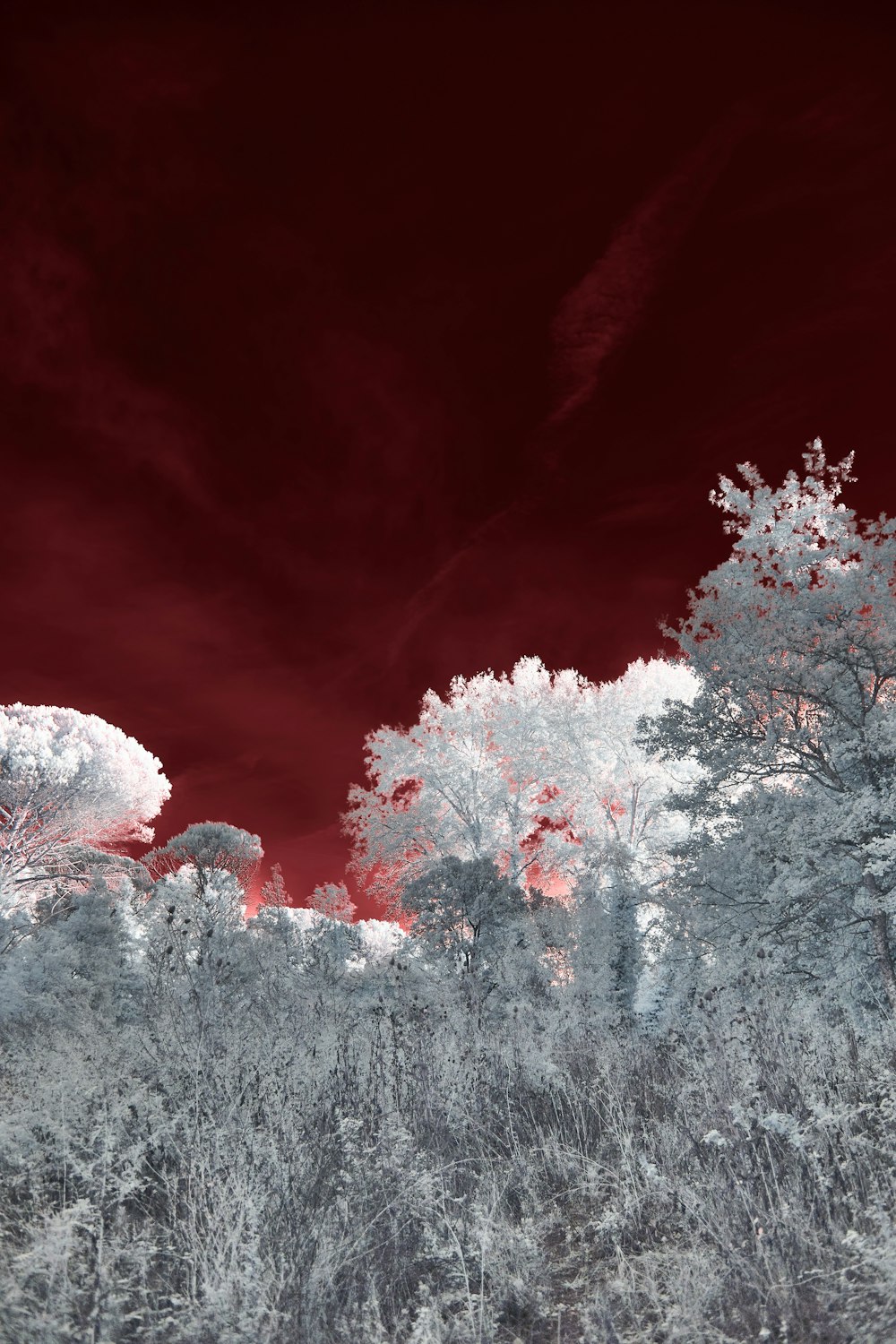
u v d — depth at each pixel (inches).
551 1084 262.1
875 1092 184.9
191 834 793.6
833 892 503.5
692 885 553.6
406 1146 185.9
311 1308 134.0
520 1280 148.9
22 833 1155.3
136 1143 181.9
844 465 573.6
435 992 367.6
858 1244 125.6
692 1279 138.3
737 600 551.8
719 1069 198.4
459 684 1393.9
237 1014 275.1
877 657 509.4
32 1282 127.0
